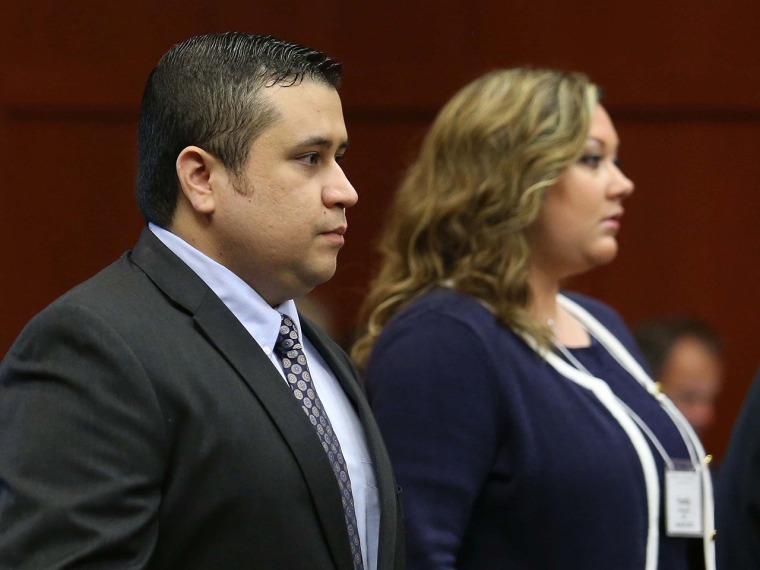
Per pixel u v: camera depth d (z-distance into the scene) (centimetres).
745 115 1388
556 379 714
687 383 1092
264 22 1288
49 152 1285
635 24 1364
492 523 693
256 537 479
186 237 526
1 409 482
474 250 740
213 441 479
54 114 1284
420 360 698
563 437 692
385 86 1312
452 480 677
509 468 690
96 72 1287
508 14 1332
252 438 487
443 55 1319
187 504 475
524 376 704
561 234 752
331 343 608
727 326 1405
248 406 493
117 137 1292
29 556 448
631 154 1388
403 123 1316
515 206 734
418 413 689
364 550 539
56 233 1287
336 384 580
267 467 486
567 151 736
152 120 533
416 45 1316
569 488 684
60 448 459
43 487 456
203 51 529
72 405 465
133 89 1288
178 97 524
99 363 470
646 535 701
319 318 1159
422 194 782
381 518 546
